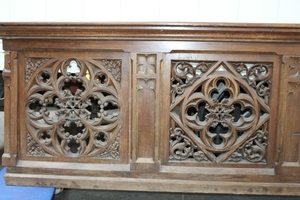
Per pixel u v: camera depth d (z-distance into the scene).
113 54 1.04
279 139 1.04
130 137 1.06
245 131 1.07
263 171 1.07
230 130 1.06
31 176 1.09
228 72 1.04
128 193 1.28
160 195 1.27
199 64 1.04
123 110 1.06
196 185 1.07
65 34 1.01
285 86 1.02
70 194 1.25
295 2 1.58
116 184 1.08
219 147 1.07
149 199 1.23
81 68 1.06
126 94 1.05
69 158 1.10
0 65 1.59
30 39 1.04
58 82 1.06
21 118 1.09
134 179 1.07
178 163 1.07
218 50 1.01
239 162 1.08
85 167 1.09
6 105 1.09
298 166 1.05
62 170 1.09
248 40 0.99
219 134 1.09
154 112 1.05
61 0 1.62
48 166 1.10
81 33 1.01
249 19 1.61
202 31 0.98
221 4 1.61
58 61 1.06
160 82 1.04
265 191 1.07
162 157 1.07
